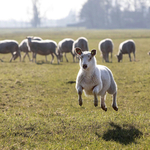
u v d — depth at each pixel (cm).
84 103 1286
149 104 1252
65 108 1173
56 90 1527
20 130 767
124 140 733
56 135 750
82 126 817
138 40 5772
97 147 678
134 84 1677
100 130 795
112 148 671
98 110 1134
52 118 912
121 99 1348
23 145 685
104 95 945
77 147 676
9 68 2350
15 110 1094
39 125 811
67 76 1920
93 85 848
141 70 2136
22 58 3384
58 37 7144
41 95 1410
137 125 832
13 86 1561
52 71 2148
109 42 2820
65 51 2916
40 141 715
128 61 2917
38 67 2414
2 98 1288
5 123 823
